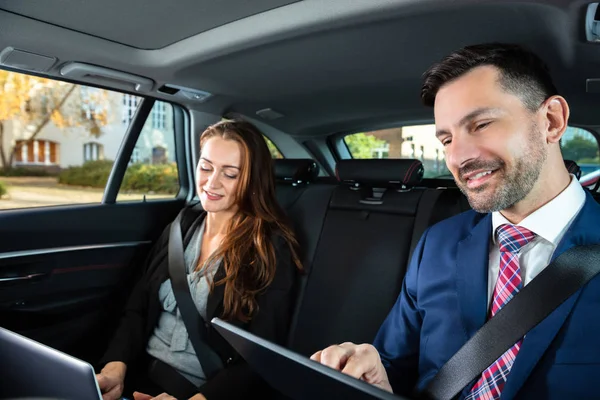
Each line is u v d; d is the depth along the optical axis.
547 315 0.87
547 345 0.86
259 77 1.97
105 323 2.13
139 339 1.72
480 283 1.01
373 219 1.88
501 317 0.92
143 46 1.71
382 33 1.50
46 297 1.92
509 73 0.90
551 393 0.84
